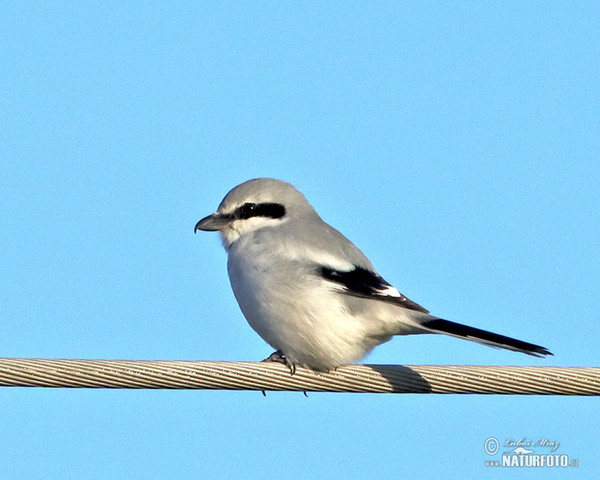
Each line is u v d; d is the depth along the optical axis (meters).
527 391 10.40
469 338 11.17
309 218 12.93
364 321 11.81
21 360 10.15
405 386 10.71
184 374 10.35
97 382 10.20
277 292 12.04
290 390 10.76
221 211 13.09
